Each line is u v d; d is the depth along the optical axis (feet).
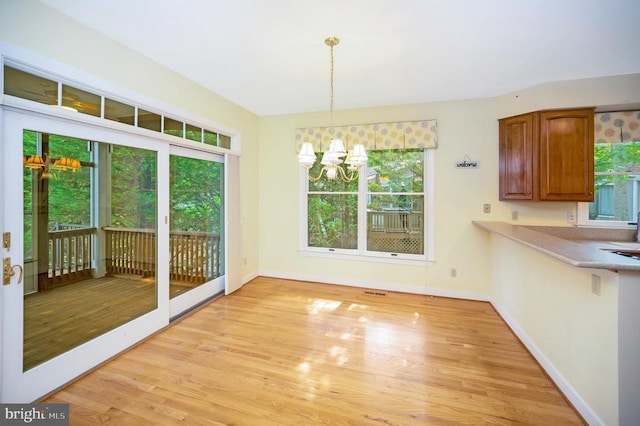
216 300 11.83
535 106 10.37
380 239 13.46
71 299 6.92
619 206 10.44
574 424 5.47
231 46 7.87
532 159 10.50
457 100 12.05
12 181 5.69
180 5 6.13
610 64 8.84
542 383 6.66
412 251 13.00
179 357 7.68
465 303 11.69
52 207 6.53
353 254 13.71
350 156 7.48
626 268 4.47
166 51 8.14
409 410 5.78
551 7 6.12
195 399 6.07
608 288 5.01
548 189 10.26
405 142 12.51
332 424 5.41
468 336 8.89
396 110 12.79
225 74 9.67
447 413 5.71
